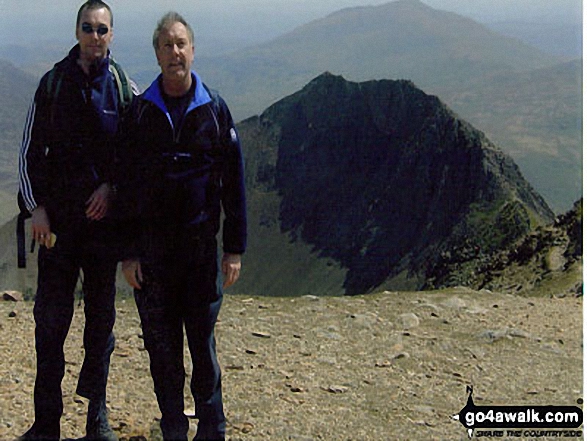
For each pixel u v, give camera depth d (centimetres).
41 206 362
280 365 547
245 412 454
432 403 489
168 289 347
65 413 436
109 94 361
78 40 361
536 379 544
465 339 645
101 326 386
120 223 361
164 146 332
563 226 2833
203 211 341
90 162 361
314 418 451
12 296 707
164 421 354
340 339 623
